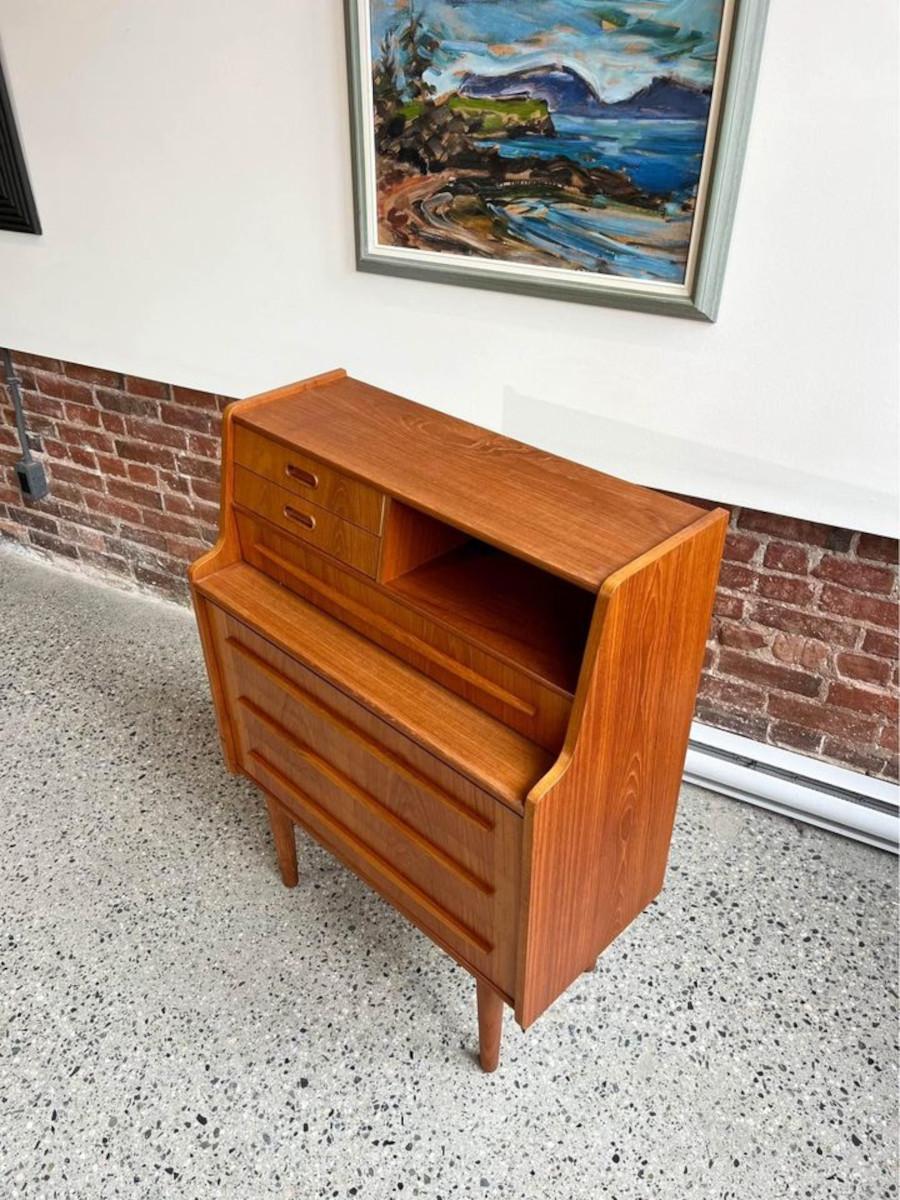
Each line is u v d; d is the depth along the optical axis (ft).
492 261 5.74
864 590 5.82
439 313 6.13
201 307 7.11
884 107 4.39
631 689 3.96
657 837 4.95
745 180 4.86
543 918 4.20
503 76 5.12
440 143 5.50
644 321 5.48
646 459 5.93
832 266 4.86
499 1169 4.83
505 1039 5.42
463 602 4.36
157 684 8.18
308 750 5.06
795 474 5.52
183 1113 5.08
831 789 6.55
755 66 4.51
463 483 4.28
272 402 5.08
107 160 6.80
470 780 3.99
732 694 6.70
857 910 6.17
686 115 4.77
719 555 4.15
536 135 5.21
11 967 5.81
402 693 4.37
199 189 6.57
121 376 8.04
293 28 5.64
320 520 4.63
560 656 4.03
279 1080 5.23
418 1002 5.63
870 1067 5.27
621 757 4.17
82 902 6.23
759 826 6.79
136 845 6.64
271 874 6.43
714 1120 5.03
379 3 5.23
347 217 6.11
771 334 5.19
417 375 6.46
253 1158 4.88
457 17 5.07
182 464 8.27
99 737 7.58
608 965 5.83
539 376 5.99
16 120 6.97
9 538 10.16
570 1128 5.00
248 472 4.97
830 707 6.37
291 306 6.71
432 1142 4.94
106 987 5.70
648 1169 4.82
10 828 6.77
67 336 7.97
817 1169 4.81
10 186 7.29
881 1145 4.91
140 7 6.03
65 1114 5.07
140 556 9.20
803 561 5.91
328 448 4.57
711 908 6.18
